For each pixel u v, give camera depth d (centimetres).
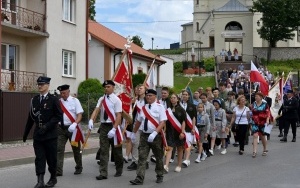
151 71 1606
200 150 1603
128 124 1445
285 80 3083
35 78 2619
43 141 1109
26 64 2691
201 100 1764
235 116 1800
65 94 1287
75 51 2967
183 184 1194
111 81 1259
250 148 1955
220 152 1836
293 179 1262
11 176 1294
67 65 2917
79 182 1213
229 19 6338
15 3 2586
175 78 5338
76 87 2973
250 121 1781
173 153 1561
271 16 6044
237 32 6303
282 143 2133
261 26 6419
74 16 2966
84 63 3061
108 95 1256
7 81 2434
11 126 1992
